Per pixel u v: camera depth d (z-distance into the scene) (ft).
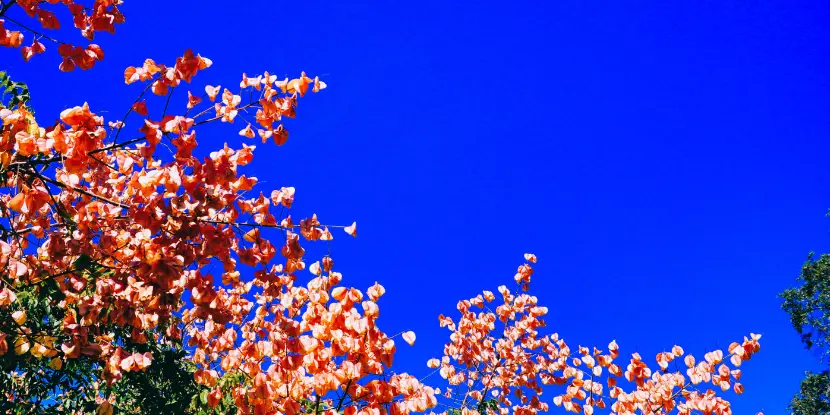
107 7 9.32
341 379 9.85
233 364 10.95
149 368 11.60
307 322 10.03
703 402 13.06
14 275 8.96
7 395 10.76
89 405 11.39
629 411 13.69
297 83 9.71
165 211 9.22
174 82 8.93
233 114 9.56
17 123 8.64
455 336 16.31
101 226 9.71
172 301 9.45
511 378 16.07
